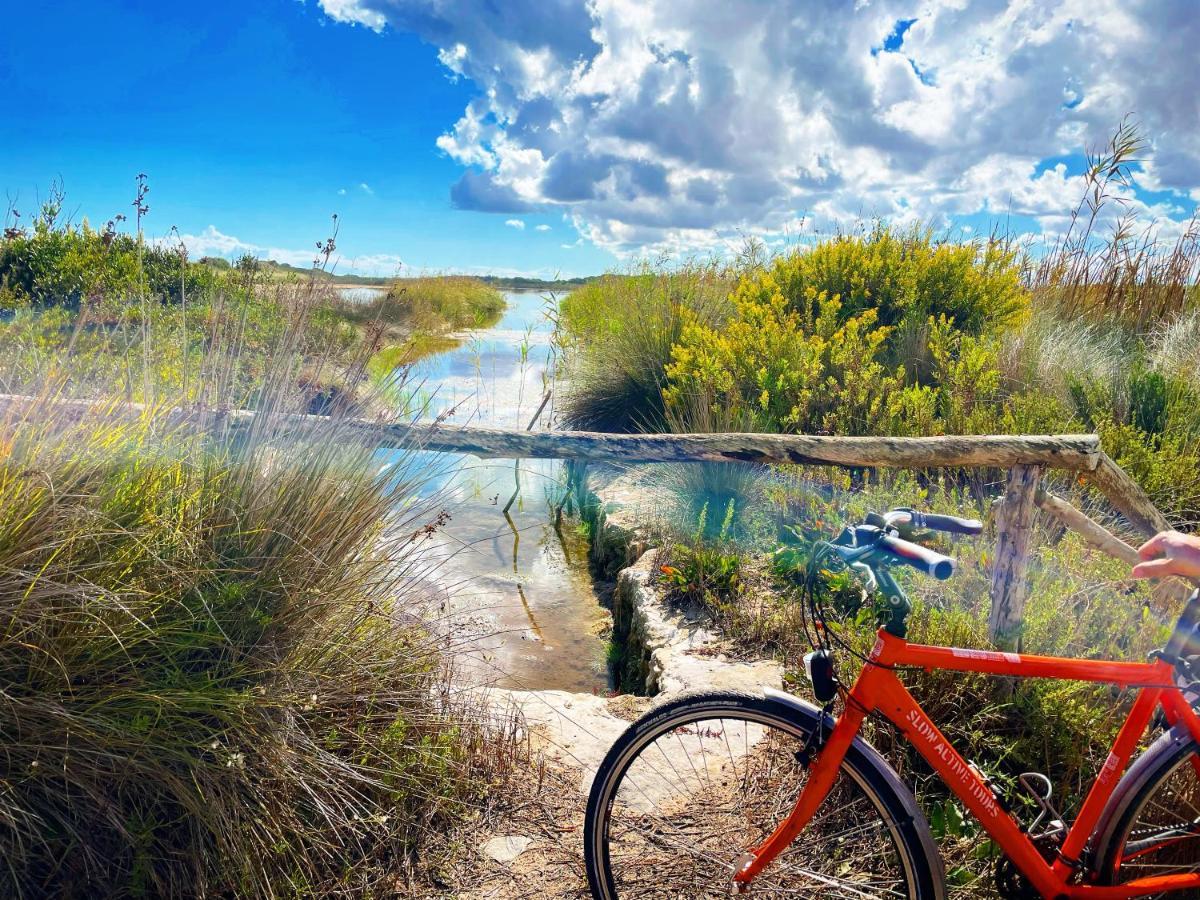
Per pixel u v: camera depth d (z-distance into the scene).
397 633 2.76
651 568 5.13
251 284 3.35
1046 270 8.98
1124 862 1.97
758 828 2.38
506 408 9.58
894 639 1.80
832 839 2.26
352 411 2.78
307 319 2.77
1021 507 2.71
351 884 2.29
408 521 2.79
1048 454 2.65
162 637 2.12
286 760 2.21
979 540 3.47
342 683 2.51
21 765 1.92
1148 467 4.63
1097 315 8.09
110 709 2.04
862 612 2.82
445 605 3.18
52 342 3.05
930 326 6.71
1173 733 1.86
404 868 2.39
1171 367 6.43
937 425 5.34
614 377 8.25
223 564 2.33
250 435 2.46
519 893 2.33
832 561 4.03
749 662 3.96
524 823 2.62
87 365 2.60
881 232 7.80
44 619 1.97
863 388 5.62
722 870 2.25
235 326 2.86
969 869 2.27
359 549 2.59
